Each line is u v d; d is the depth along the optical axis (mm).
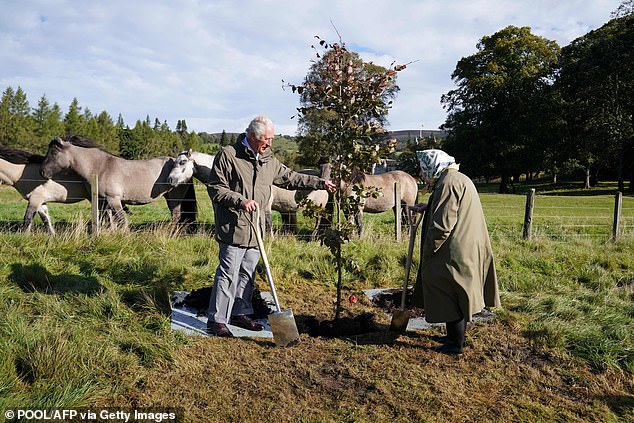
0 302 4699
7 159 8188
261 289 5895
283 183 4645
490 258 4059
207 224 10094
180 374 3639
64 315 4496
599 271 6879
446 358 4098
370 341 4449
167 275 6012
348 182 4703
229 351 4094
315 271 6531
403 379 3686
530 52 35781
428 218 4188
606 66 31125
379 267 6824
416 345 4363
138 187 8539
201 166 8688
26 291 5227
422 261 4195
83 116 77125
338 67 4430
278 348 4203
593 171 43344
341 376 3730
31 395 3107
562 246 8469
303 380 3652
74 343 3775
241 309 4672
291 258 6910
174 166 8430
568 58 34156
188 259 6750
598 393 3617
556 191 36312
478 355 4180
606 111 32344
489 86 34781
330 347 4273
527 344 4438
